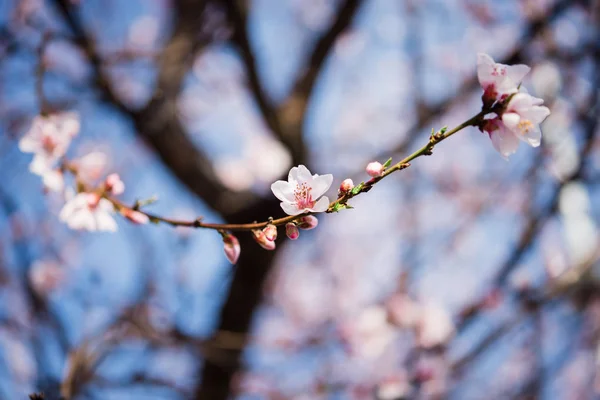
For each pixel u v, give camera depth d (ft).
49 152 7.04
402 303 14.69
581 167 14.43
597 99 14.88
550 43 15.35
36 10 14.05
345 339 14.49
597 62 15.19
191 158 12.09
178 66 12.55
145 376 11.54
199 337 12.78
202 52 13.75
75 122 7.26
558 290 13.78
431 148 4.63
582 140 15.20
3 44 12.37
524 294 13.97
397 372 14.47
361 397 15.65
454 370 14.25
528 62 15.35
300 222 4.91
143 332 12.19
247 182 12.96
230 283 12.97
